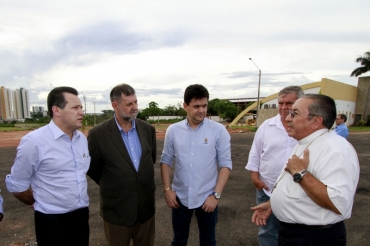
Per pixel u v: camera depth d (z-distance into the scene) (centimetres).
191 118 252
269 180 264
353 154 166
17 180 202
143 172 244
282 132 255
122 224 238
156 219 398
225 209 436
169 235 346
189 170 254
